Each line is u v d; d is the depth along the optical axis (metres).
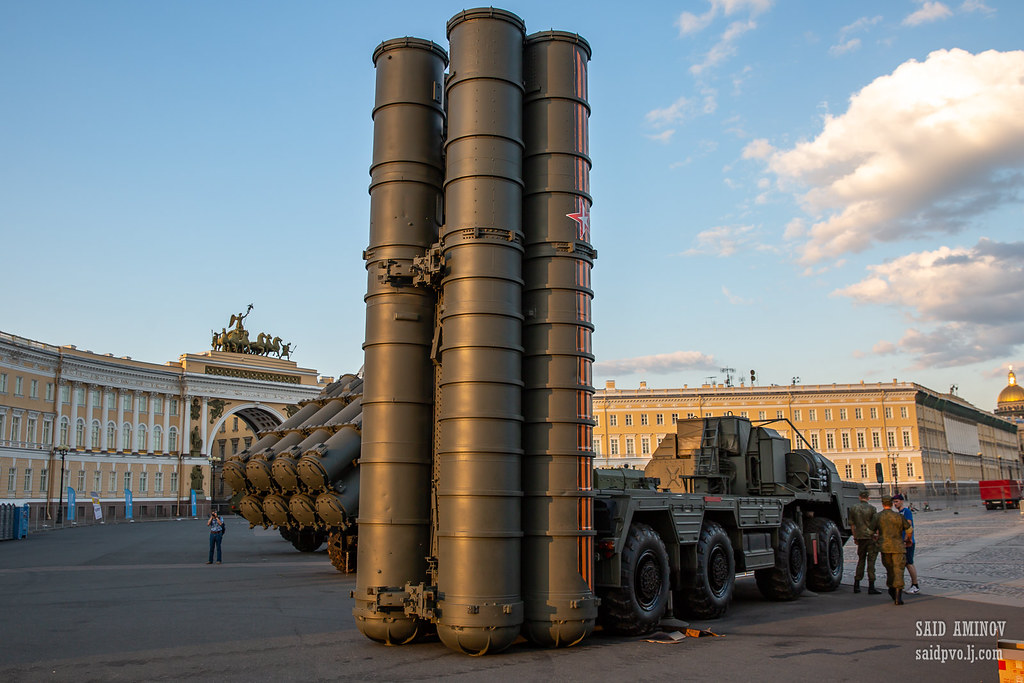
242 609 13.21
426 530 9.27
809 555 14.80
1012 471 145.62
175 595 15.40
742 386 100.69
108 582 18.08
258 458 23.02
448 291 9.12
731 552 11.97
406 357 9.46
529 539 9.00
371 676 7.77
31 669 8.40
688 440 15.38
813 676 7.72
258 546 33.00
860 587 15.55
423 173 9.78
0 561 24.81
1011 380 170.25
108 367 73.25
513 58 9.51
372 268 9.75
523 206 9.65
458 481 8.66
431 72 10.09
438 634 8.83
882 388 96.25
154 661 8.76
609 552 9.47
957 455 112.44
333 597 15.02
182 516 78.12
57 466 67.25
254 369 85.44
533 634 8.86
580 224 9.59
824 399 96.75
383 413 9.36
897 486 88.81
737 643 9.42
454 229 9.13
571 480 9.05
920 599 13.45
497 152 9.19
